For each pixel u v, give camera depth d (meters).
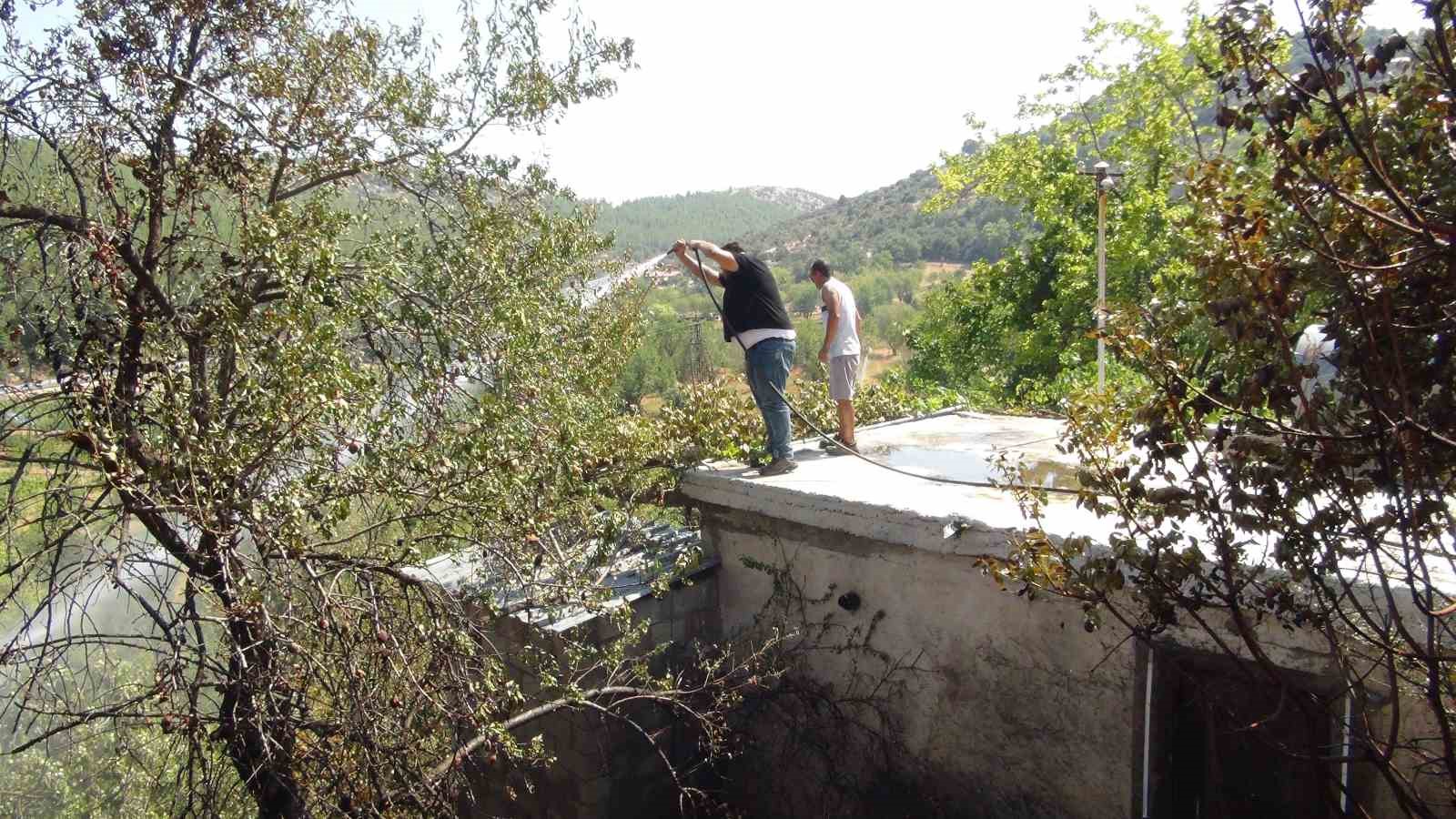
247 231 3.79
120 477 3.45
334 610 4.02
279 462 3.79
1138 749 4.48
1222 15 3.02
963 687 5.19
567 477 4.81
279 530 3.81
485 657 4.50
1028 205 22.34
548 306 4.89
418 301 4.39
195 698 3.82
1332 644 3.20
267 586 3.80
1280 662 4.01
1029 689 4.92
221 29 4.56
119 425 3.78
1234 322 2.99
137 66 4.12
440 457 4.01
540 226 4.91
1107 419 3.56
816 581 5.86
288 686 3.86
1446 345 2.78
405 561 4.39
